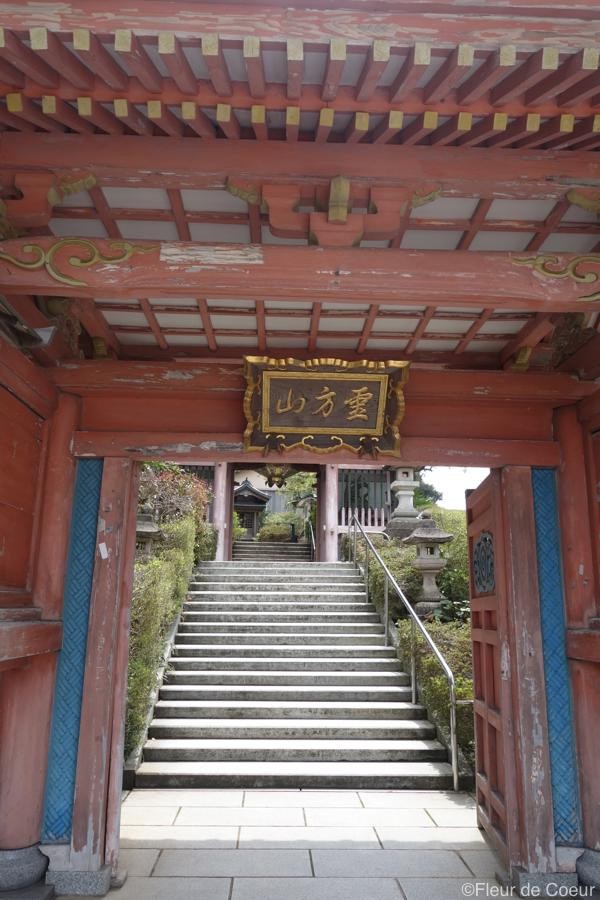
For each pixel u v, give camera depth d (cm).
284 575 1239
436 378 476
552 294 324
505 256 324
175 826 530
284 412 459
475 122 300
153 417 478
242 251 319
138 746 659
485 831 515
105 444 469
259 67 258
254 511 2372
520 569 462
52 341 432
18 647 371
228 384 470
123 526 462
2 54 253
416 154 311
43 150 304
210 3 241
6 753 411
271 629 983
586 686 439
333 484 1567
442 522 1424
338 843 499
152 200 349
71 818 423
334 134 312
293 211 319
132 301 437
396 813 565
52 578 441
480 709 534
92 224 368
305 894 416
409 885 431
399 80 269
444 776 636
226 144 307
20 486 422
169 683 822
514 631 455
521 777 435
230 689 791
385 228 320
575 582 455
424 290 319
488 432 486
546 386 473
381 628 979
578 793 438
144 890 418
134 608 727
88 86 275
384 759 676
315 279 316
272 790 625
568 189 317
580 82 270
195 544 1307
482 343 502
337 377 449
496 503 491
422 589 1021
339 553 1535
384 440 466
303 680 826
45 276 319
